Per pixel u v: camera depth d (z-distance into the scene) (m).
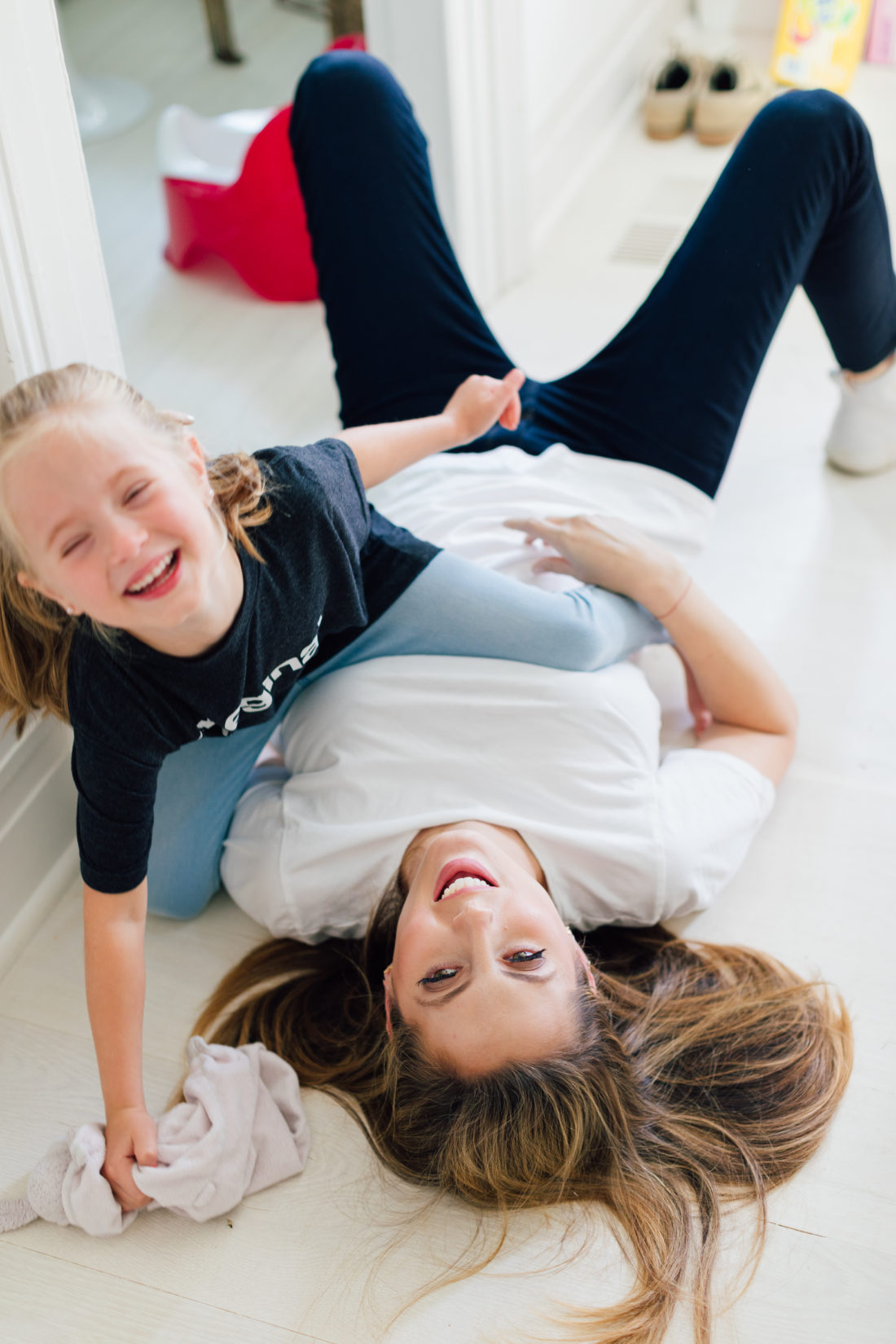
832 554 1.88
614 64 2.71
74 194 1.32
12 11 1.18
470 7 2.01
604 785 1.35
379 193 1.62
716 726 1.54
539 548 1.52
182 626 1.07
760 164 1.56
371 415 1.67
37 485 0.94
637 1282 1.15
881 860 1.50
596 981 1.33
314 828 1.34
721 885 1.41
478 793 1.34
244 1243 1.20
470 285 2.30
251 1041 1.36
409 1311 1.14
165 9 3.35
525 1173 1.18
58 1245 1.21
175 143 2.41
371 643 1.39
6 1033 1.39
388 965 1.35
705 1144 1.24
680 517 1.60
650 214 2.56
